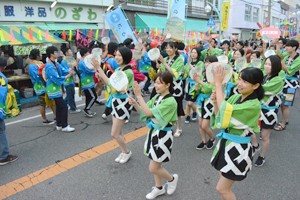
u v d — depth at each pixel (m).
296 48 5.14
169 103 2.70
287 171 3.71
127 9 15.14
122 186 3.34
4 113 3.75
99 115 6.25
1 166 3.88
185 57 5.82
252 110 2.20
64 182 3.45
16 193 3.23
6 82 3.83
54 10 11.27
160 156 2.82
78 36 10.70
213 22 17.84
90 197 3.13
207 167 3.81
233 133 2.32
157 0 17.53
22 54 7.94
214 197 3.11
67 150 4.37
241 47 7.02
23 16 10.25
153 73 6.72
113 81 2.92
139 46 6.34
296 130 5.30
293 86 5.09
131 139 4.79
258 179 3.51
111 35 13.58
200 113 4.21
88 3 12.46
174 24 7.94
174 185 3.15
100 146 4.51
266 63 3.71
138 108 2.88
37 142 4.71
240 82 2.27
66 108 5.15
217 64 2.33
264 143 3.79
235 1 26.67
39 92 5.41
